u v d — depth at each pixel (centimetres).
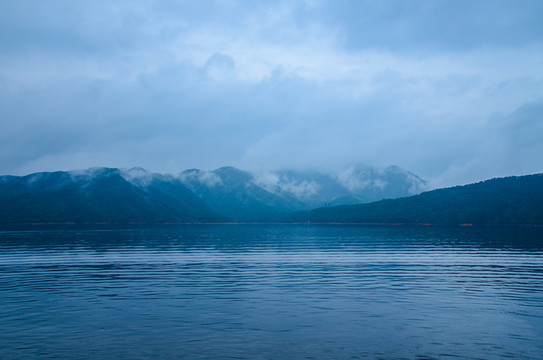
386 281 4038
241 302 3178
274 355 2114
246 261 5766
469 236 10875
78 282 4056
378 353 2144
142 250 7525
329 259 5922
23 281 4112
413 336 2386
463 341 2305
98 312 2892
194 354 2128
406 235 11988
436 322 2641
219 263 5538
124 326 2572
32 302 3188
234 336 2394
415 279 4138
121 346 2236
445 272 4562
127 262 5659
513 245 7919
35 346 2236
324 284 3900
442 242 8919
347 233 14112
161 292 3559
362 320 2691
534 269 4747
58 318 2742
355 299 3259
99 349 2195
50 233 13500
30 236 11688
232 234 14300
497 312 2858
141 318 2744
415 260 5684
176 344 2266
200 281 4100
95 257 6300
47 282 4056
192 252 7162
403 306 3033
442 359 2072
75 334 2425
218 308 3000
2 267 5138
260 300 3241
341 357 2094
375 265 5200
